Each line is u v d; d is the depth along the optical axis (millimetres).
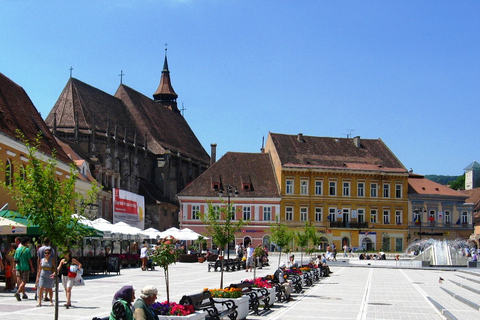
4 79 54344
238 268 57469
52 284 25797
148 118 138375
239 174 106625
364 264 73812
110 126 118125
